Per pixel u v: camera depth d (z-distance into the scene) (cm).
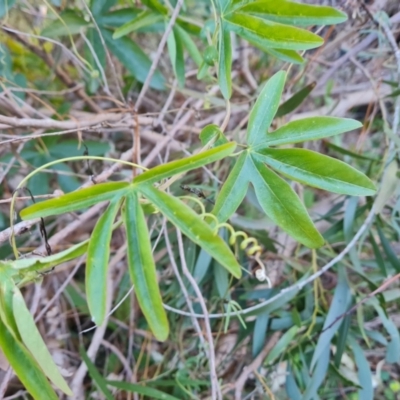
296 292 39
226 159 45
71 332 50
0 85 39
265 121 25
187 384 40
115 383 38
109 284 44
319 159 23
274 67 54
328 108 50
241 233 27
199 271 40
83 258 41
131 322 45
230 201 25
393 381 46
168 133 44
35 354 21
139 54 44
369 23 42
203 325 43
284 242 46
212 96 47
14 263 22
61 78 49
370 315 45
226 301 40
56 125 35
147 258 21
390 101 49
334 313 38
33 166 43
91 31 42
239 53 52
